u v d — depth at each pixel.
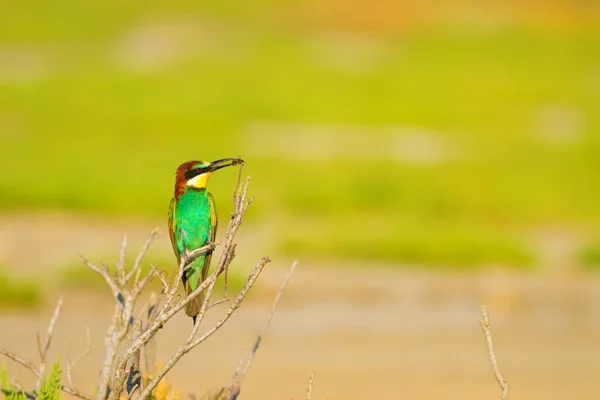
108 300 16.50
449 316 16.78
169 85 47.53
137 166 31.67
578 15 69.62
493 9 70.56
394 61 56.69
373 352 14.05
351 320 16.19
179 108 42.38
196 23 64.25
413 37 63.75
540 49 61.16
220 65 52.84
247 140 37.50
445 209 28.11
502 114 44.25
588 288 18.36
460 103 46.19
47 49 56.53
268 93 46.16
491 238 22.12
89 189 26.97
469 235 22.20
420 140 38.78
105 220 24.67
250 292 17.31
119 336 5.41
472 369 13.22
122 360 5.34
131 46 57.94
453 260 20.77
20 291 16.03
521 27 66.38
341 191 28.39
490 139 38.94
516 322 16.45
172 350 13.58
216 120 40.62
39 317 15.38
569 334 15.59
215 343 14.20
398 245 21.06
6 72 50.00
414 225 24.05
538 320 16.62
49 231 22.72
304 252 20.98
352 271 19.33
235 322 15.61
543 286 18.33
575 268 20.62
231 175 30.75
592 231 25.80
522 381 12.53
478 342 14.94
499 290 18.11
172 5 67.75
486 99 47.34
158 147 36.00
